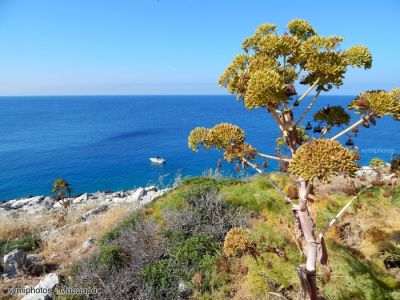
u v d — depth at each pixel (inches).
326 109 178.4
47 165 2124.8
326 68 153.3
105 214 553.3
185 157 2223.2
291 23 185.6
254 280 258.8
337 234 297.4
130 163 2096.5
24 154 2566.4
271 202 354.9
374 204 322.0
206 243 319.0
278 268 261.0
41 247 436.8
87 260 340.8
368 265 263.6
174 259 314.0
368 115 153.9
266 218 345.1
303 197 156.3
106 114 7800.2
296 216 167.3
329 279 234.7
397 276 256.7
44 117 7096.5
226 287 268.1
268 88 149.3
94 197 1087.0
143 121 5684.1
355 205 324.2
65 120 6240.2
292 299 243.1
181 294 276.7
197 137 185.0
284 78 163.2
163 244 337.7
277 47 166.7
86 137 3617.1
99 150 2687.0
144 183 1628.9
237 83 173.9
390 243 276.7
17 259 370.9
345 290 230.2
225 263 277.1
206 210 376.8
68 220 570.9
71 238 453.7
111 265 321.7
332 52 156.6
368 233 291.6
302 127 193.9
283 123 164.9
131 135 3725.4
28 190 1565.0
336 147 133.1
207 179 477.1
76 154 2513.5
